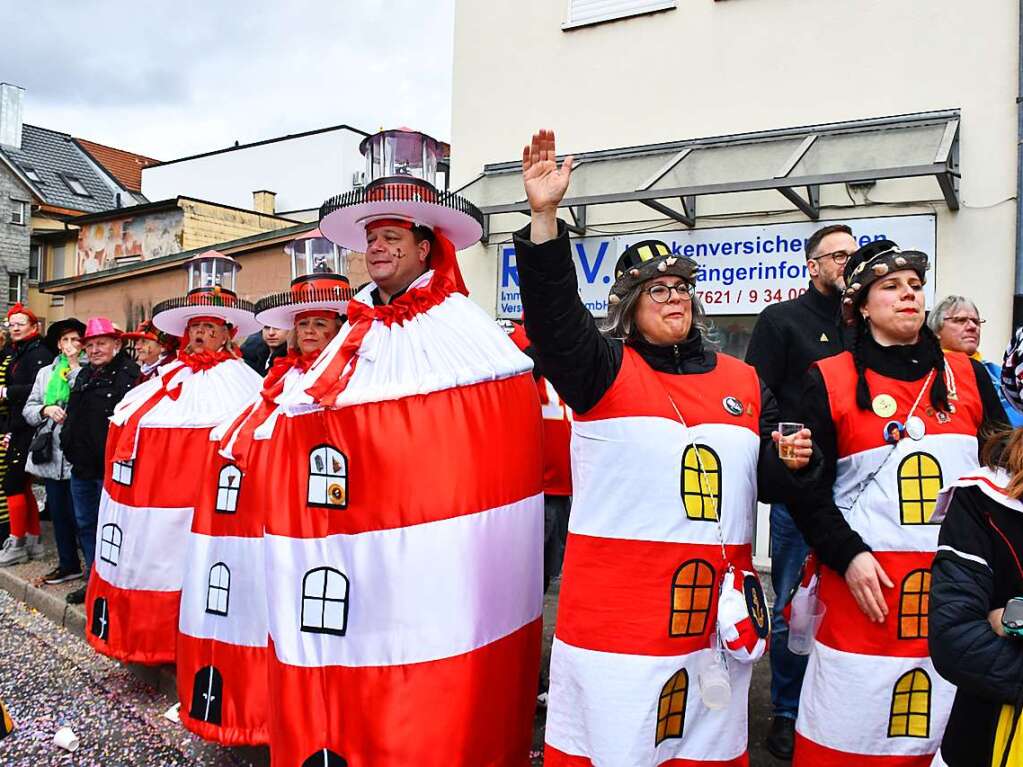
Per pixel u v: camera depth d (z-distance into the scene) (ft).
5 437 22.98
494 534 8.96
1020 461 6.13
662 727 7.56
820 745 8.16
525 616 9.43
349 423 8.82
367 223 9.88
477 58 25.98
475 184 24.89
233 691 10.98
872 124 19.92
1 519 23.76
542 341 7.50
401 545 8.63
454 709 8.58
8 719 9.45
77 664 16.05
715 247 22.09
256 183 91.30
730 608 7.47
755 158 20.34
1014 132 18.71
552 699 8.02
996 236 18.81
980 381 8.65
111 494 14.15
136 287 51.24
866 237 20.08
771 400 8.60
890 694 7.91
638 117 23.44
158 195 97.40
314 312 11.53
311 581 8.97
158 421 13.65
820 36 20.86
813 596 8.47
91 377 18.44
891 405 8.20
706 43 22.39
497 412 9.15
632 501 7.61
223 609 11.20
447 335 9.21
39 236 84.84
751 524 8.05
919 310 8.08
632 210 23.31
